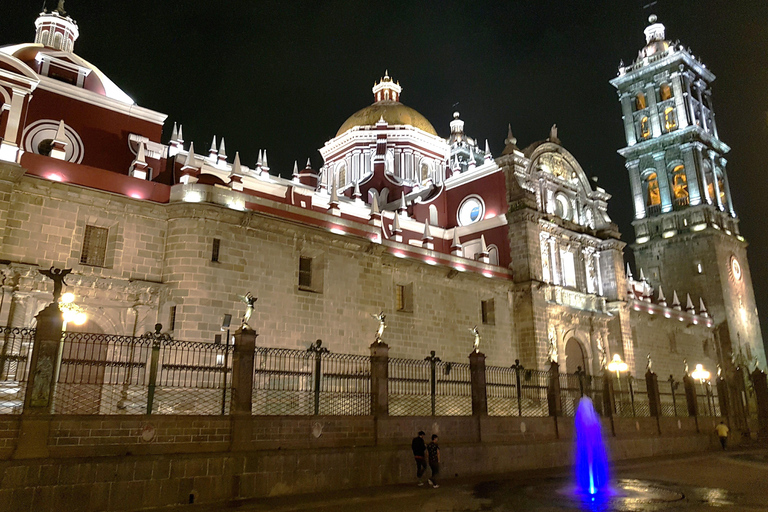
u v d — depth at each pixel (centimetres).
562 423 3002
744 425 5697
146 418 1725
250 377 1955
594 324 5091
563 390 3166
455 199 5212
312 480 1950
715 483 2350
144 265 2709
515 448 2659
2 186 2373
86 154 3428
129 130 3647
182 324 2636
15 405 2089
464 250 4938
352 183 6200
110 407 2328
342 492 1941
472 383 2670
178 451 1759
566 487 2189
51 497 1476
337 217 3447
